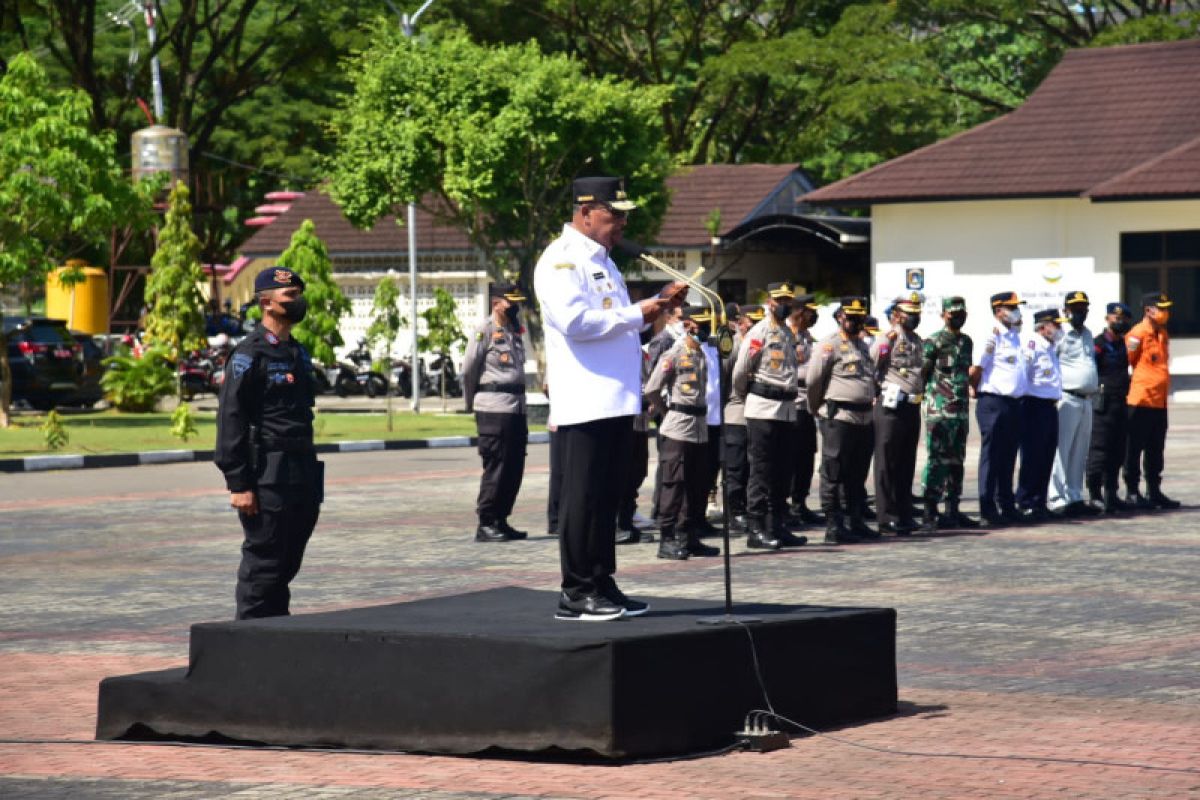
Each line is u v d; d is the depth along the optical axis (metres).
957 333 18.34
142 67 65.62
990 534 18.22
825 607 9.47
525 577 15.08
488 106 39.47
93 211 34.88
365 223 40.97
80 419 39.78
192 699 8.96
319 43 62.44
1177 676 10.49
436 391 50.06
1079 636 11.92
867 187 46.88
